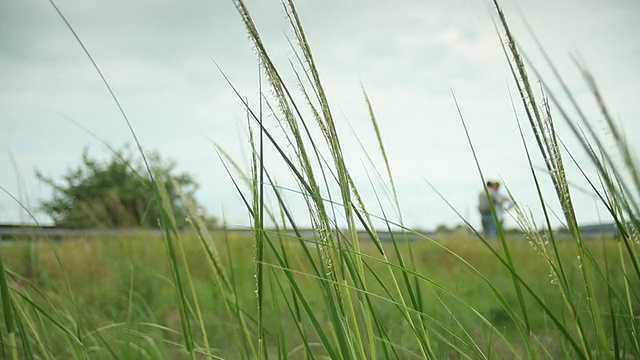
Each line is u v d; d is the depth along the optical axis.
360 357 1.86
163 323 4.63
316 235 1.82
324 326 4.11
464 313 4.21
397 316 3.68
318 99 1.75
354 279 1.87
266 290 5.38
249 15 1.66
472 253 7.11
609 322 2.77
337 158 1.78
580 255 1.65
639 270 1.61
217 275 2.10
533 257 6.54
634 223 1.58
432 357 1.88
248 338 2.04
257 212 1.83
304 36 1.71
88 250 6.28
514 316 1.89
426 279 1.89
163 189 2.07
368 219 1.86
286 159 1.75
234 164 1.93
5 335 2.69
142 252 6.52
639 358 1.88
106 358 3.01
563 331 1.66
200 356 3.53
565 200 1.62
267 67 1.66
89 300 4.58
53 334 3.14
